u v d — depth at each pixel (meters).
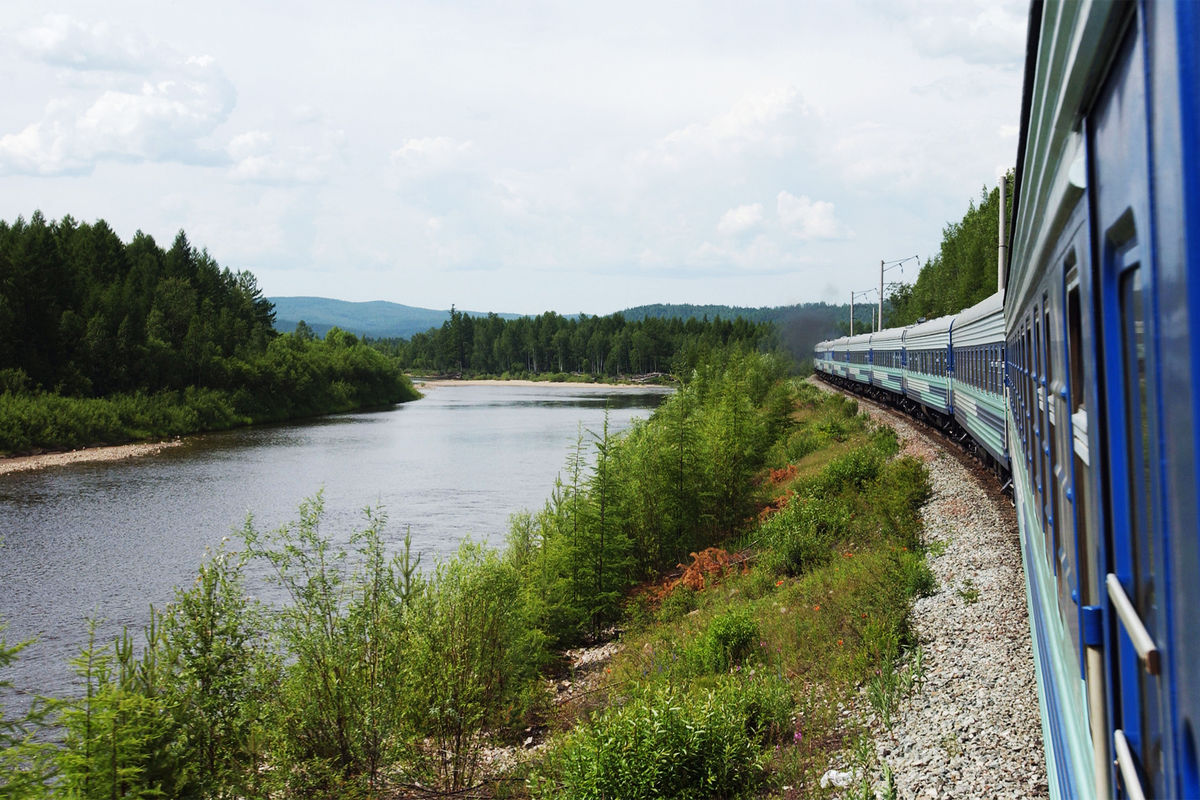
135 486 40.78
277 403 85.31
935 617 11.55
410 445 57.81
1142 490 1.94
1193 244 1.40
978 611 11.27
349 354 107.88
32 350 67.38
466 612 12.98
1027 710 8.25
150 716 8.71
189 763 9.05
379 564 12.82
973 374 20.09
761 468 33.53
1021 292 6.53
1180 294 1.49
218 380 79.75
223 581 10.88
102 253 98.00
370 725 11.20
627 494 22.67
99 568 25.36
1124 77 1.88
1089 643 2.64
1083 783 3.15
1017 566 12.74
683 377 35.09
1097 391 2.42
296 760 10.95
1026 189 4.48
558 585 18.34
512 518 24.48
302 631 11.82
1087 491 2.87
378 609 12.43
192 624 10.48
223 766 10.05
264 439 63.66
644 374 188.25
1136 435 1.99
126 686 8.90
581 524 19.25
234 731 10.27
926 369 30.00
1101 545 2.44
